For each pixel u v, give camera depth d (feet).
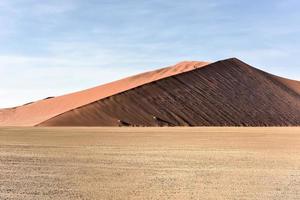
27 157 99.81
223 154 109.70
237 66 547.49
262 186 61.77
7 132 232.32
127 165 85.97
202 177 70.64
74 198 52.90
